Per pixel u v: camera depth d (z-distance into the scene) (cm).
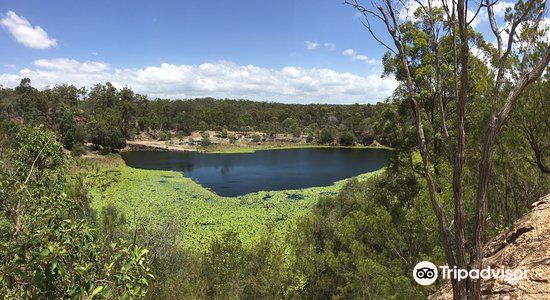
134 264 329
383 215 1181
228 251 1478
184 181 4391
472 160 842
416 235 1108
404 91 1471
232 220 2844
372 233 1221
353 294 1261
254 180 4575
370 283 1093
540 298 388
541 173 881
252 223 2780
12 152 468
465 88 308
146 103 8919
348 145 8412
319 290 1620
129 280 321
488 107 784
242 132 9625
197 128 9375
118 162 5628
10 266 293
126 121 7950
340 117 9825
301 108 11831
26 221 353
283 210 3159
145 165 5653
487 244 627
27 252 307
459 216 319
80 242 338
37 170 466
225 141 8362
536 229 541
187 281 1248
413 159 1516
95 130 6316
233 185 4259
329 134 8556
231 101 13512
